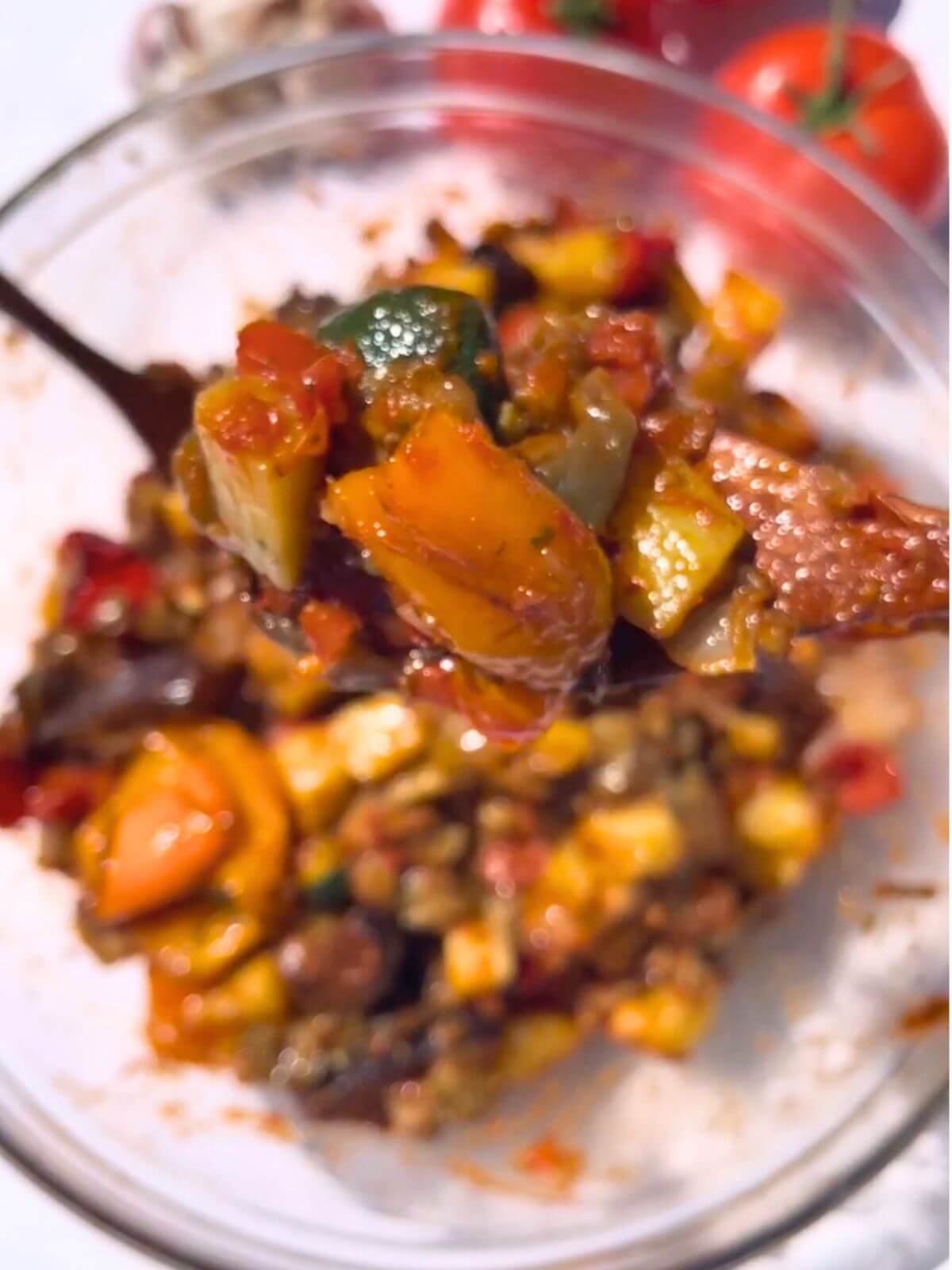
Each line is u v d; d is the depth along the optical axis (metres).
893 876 0.24
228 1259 0.21
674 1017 0.23
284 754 0.24
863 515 0.18
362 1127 0.23
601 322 0.19
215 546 0.23
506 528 0.16
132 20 0.26
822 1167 0.22
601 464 0.17
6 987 0.23
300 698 0.23
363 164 0.25
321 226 0.25
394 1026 0.23
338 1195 0.23
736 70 0.25
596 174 0.25
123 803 0.23
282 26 0.25
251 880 0.23
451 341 0.18
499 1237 0.23
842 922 0.24
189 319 0.24
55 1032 0.23
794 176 0.23
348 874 0.23
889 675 0.23
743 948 0.24
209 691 0.23
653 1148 0.24
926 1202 0.23
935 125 0.25
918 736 0.24
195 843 0.23
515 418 0.17
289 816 0.23
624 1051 0.24
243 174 0.24
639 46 0.26
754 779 0.24
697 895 0.23
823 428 0.23
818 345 0.24
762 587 0.18
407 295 0.18
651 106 0.24
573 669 0.17
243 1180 0.23
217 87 0.23
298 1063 0.23
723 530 0.17
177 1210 0.22
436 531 0.16
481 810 0.24
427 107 0.24
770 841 0.24
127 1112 0.23
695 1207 0.23
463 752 0.23
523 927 0.23
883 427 0.23
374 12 0.26
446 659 0.18
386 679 0.19
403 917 0.23
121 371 0.23
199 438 0.18
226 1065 0.23
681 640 0.17
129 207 0.24
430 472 0.15
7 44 0.26
